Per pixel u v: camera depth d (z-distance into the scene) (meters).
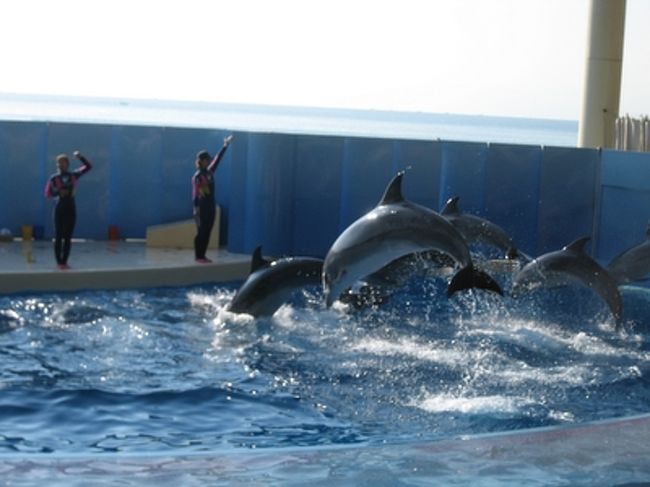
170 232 16.97
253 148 16.78
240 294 12.19
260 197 16.80
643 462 6.00
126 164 17.38
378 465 5.91
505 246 14.30
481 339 11.68
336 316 12.58
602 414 8.88
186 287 14.82
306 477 5.72
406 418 8.62
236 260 15.93
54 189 14.36
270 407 8.85
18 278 13.80
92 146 17.19
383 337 11.62
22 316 12.08
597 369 10.45
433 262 11.51
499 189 17.86
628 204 17.58
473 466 5.91
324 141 17.16
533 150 17.89
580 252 12.02
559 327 12.59
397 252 10.42
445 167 17.77
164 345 10.90
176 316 12.48
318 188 17.22
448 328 12.26
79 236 17.34
